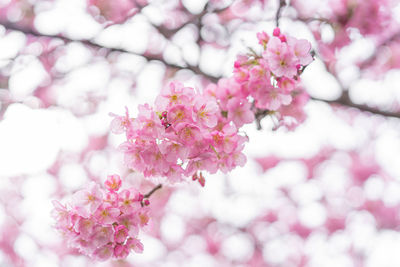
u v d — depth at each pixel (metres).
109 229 2.20
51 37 4.85
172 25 5.23
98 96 6.00
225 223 7.94
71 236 2.22
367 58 4.91
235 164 2.37
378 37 4.52
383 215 7.76
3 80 5.14
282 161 8.05
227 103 2.45
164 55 5.08
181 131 2.12
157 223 7.48
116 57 5.32
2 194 6.72
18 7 4.99
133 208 2.26
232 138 2.28
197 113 2.18
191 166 2.25
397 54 4.78
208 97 2.45
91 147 6.70
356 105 4.59
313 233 8.06
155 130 2.10
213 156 2.22
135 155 2.24
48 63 5.36
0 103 5.38
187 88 2.19
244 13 5.18
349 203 7.93
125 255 2.25
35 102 5.72
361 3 4.11
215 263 7.94
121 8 4.98
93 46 4.75
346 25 4.21
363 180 7.73
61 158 6.64
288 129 3.03
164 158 2.19
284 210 8.22
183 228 7.84
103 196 2.25
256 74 2.40
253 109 2.79
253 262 7.98
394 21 4.29
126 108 2.21
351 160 7.81
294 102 3.07
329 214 8.02
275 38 2.33
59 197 6.64
